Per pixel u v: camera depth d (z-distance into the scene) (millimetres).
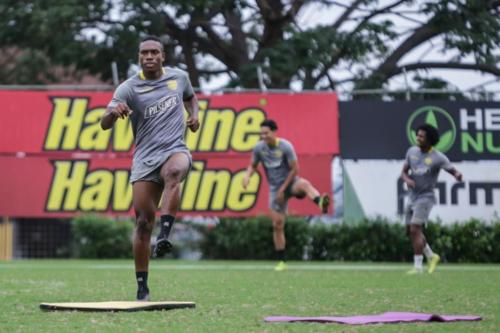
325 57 53688
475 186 38469
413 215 25422
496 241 37750
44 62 60625
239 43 58656
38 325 10633
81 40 55344
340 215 38625
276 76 52406
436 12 54625
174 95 13805
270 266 30547
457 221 38188
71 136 38844
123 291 16656
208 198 38812
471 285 19109
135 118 13750
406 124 38625
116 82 39344
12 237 40844
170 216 13188
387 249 38062
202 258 40469
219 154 38938
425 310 13047
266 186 38812
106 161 38875
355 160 38531
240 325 10695
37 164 38656
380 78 55375
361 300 14773
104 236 39969
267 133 27109
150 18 52719
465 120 38719
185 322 10992
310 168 38594
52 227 42188
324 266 30875
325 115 38688
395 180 38438
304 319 11242
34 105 38812
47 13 51750
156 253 13125
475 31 54906
